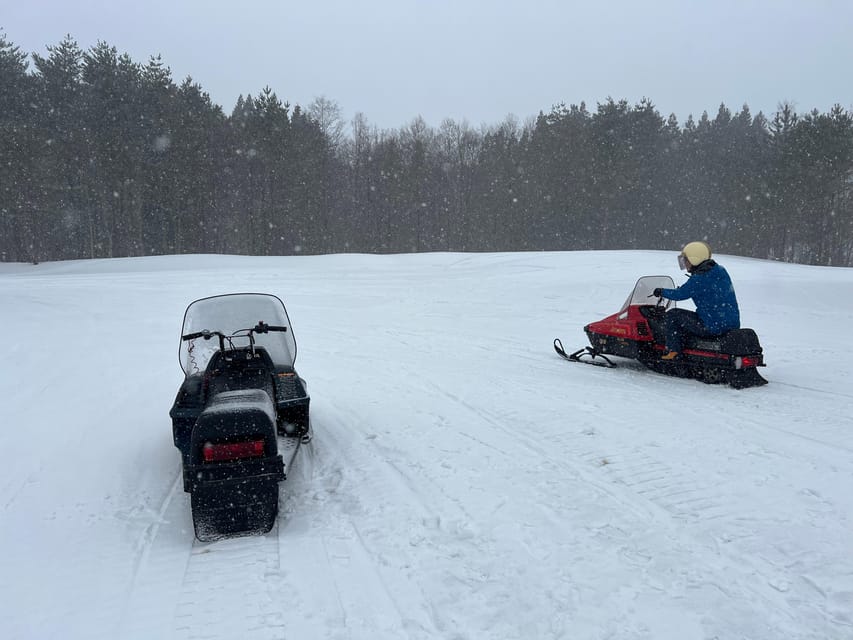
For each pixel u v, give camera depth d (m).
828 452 4.91
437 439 5.65
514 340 11.27
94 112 50.81
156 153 52.62
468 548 3.65
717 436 5.39
